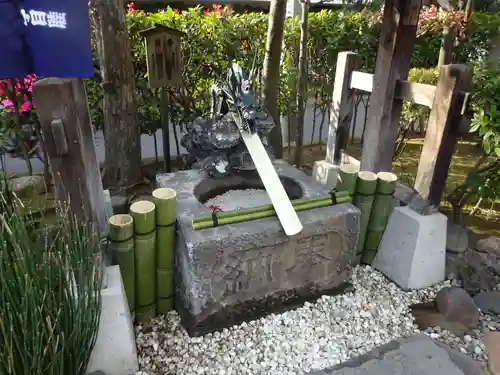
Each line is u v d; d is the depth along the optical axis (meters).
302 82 3.28
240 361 1.75
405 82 2.25
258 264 1.91
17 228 1.27
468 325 1.98
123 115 3.02
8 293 1.12
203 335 1.88
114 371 1.61
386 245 2.35
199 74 3.46
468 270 2.29
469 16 3.46
